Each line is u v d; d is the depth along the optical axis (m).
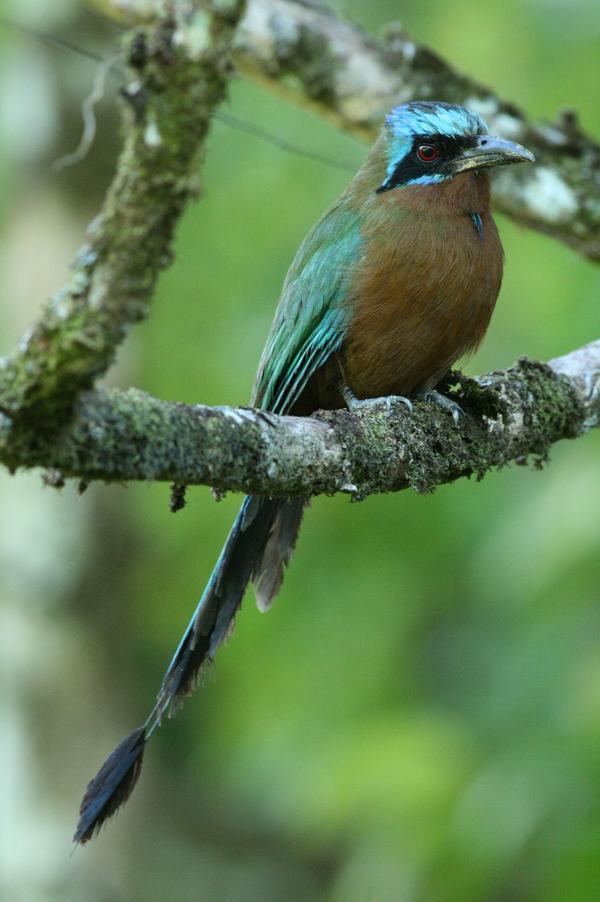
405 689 13.88
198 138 4.96
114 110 15.21
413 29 15.97
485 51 15.02
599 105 14.26
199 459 6.13
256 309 15.11
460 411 8.23
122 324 5.06
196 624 8.56
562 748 11.32
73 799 14.32
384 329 9.20
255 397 9.97
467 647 13.90
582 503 11.71
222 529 14.68
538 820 11.02
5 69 15.28
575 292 13.11
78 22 15.06
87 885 14.26
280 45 10.70
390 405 7.97
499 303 14.55
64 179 15.19
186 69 4.91
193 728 18.31
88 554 14.51
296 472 6.88
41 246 15.18
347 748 12.43
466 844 11.20
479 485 13.78
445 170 9.29
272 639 14.28
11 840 14.04
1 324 15.21
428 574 14.12
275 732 13.81
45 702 14.34
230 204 15.75
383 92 10.84
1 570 14.38
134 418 5.78
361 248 9.22
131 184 4.97
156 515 14.80
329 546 14.38
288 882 18.89
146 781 18.11
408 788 11.71
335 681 13.91
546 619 12.20
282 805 14.18
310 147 15.75
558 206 10.83
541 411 8.64
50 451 5.45
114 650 14.76
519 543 11.99
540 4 14.76
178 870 18.39
